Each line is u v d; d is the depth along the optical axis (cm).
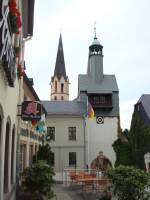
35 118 1334
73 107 4841
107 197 1220
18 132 1445
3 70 806
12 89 1122
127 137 4428
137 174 1009
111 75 5381
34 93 2262
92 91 5016
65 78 9019
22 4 1517
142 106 4353
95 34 5553
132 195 997
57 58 9106
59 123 4616
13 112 1216
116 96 4997
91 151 4681
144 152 3850
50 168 1235
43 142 3031
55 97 8975
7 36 713
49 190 1208
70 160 4553
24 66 1720
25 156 1941
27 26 1767
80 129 4628
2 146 917
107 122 4800
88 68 5494
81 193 1977
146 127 3881
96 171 2525
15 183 1371
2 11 633
